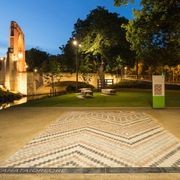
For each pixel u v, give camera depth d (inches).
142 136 379.6
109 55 2242.9
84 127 447.2
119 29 2192.4
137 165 255.9
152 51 1389.0
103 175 230.1
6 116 586.9
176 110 659.4
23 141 355.6
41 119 541.0
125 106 748.0
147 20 1002.7
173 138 366.6
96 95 1197.1
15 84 2469.2
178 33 1074.1
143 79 2534.5
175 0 887.1
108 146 326.6
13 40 2476.6
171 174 231.3
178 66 2475.4
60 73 2647.6
